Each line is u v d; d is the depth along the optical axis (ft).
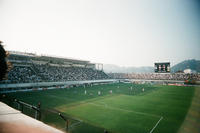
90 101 88.94
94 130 45.96
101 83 222.48
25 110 58.08
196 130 46.93
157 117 60.44
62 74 183.11
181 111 69.21
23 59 158.10
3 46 36.88
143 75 260.01
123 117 60.03
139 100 95.04
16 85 118.62
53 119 53.62
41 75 155.74
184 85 201.67
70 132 43.34
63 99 92.94
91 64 266.36
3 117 11.39
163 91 139.95
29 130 8.70
